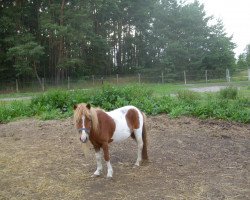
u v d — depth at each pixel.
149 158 7.18
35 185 5.76
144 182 5.84
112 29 47.75
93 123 5.37
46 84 34.66
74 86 34.34
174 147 7.99
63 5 35.28
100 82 37.12
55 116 11.73
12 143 8.56
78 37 35.81
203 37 43.97
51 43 37.59
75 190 5.52
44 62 39.34
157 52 46.88
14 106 13.05
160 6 45.25
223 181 5.86
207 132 9.41
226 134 9.26
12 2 36.94
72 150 7.81
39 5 38.81
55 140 8.71
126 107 6.45
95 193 5.39
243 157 7.29
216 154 7.49
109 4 42.38
